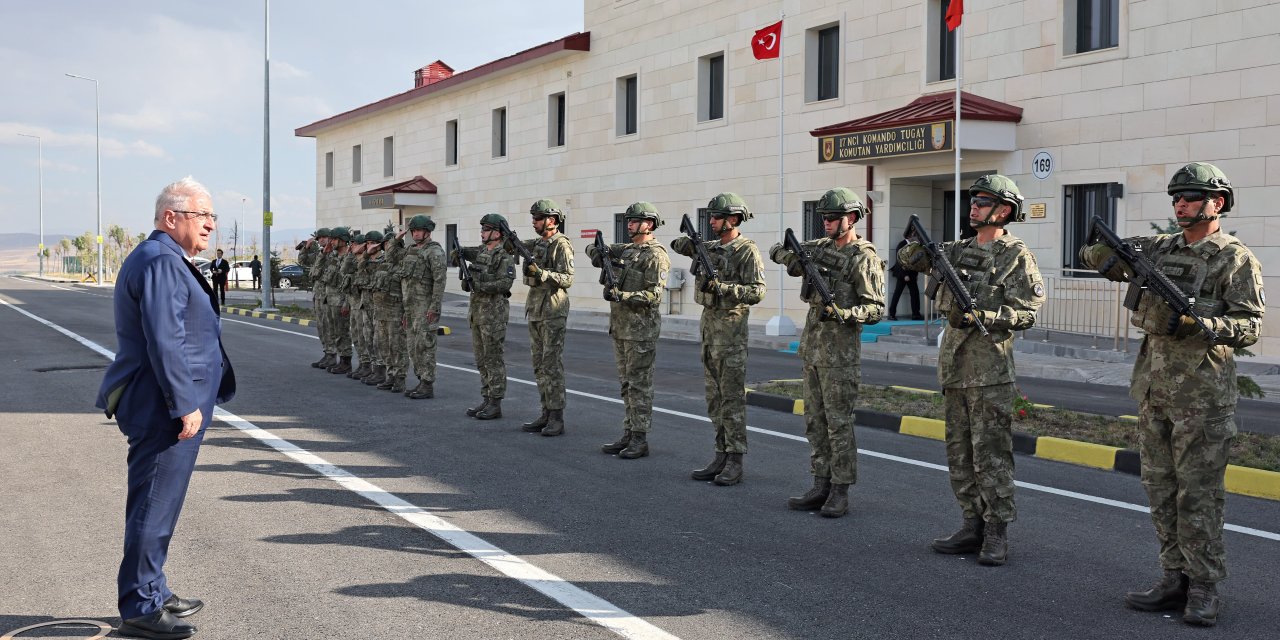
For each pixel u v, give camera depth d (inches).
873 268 257.9
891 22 807.7
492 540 232.2
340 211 1801.2
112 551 219.5
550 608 188.4
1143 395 193.3
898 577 211.0
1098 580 211.2
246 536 232.2
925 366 621.9
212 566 210.4
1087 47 687.7
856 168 829.8
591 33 1145.4
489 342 398.3
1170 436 191.5
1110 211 670.5
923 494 284.8
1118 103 658.2
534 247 374.6
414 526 242.7
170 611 180.5
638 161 1081.4
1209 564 186.4
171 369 168.2
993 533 221.1
